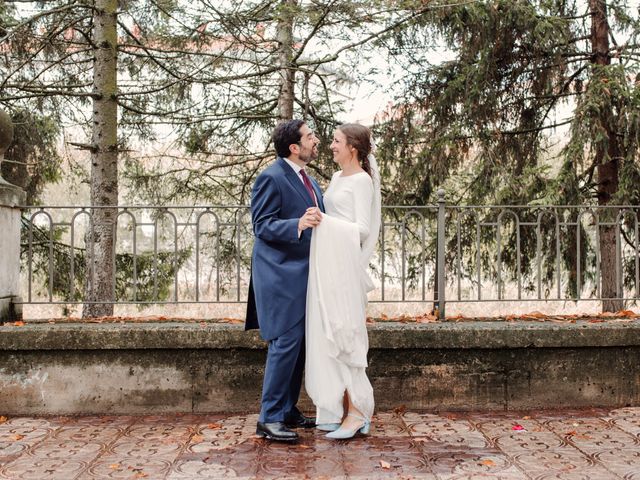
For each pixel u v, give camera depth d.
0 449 3.46
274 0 7.12
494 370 4.31
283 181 3.68
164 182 9.30
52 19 7.92
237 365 4.29
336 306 3.56
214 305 9.46
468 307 9.44
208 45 7.98
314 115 8.56
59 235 10.01
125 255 9.38
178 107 8.72
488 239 9.14
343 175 3.84
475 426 3.89
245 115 8.02
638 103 7.75
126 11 7.68
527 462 3.20
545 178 8.73
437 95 9.30
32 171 9.84
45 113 9.38
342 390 3.59
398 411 4.26
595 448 3.43
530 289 9.04
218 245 4.54
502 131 9.22
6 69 8.35
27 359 4.23
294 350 3.62
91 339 4.20
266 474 3.05
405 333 4.25
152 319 4.75
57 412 4.23
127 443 3.57
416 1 6.96
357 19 6.86
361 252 3.74
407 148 9.48
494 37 8.53
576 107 8.38
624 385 4.36
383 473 3.05
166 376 4.27
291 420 3.88
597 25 8.84
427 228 9.38
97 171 7.35
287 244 3.67
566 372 4.34
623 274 8.78
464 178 9.52
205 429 3.86
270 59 8.27
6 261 4.55
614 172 8.84
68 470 3.11
